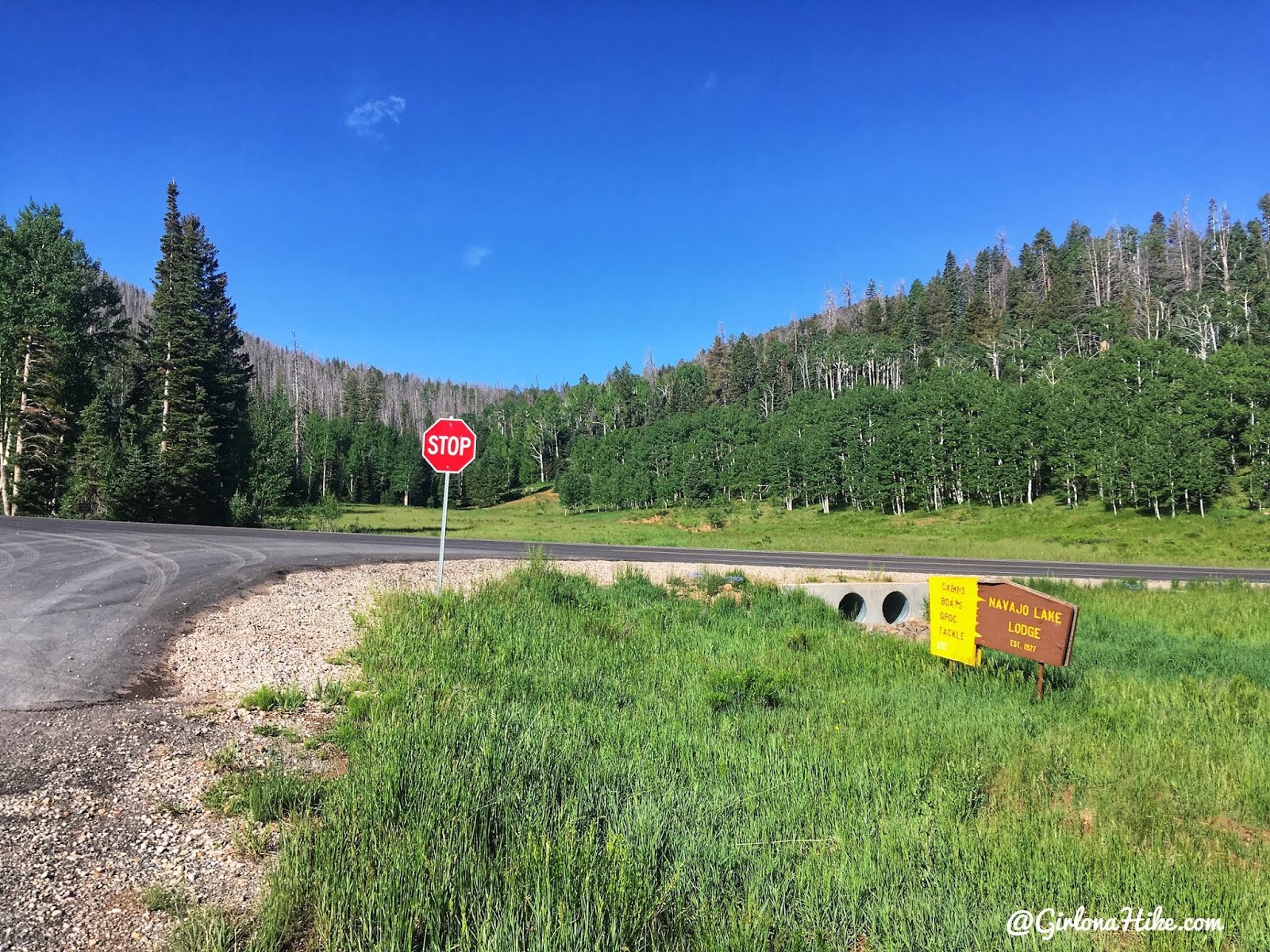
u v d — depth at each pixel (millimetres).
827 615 12102
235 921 3057
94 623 8250
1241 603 14797
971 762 5422
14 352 35406
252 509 39344
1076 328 109000
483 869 3412
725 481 93000
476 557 17406
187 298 41250
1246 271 104375
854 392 92938
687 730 5980
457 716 5637
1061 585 17016
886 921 3248
